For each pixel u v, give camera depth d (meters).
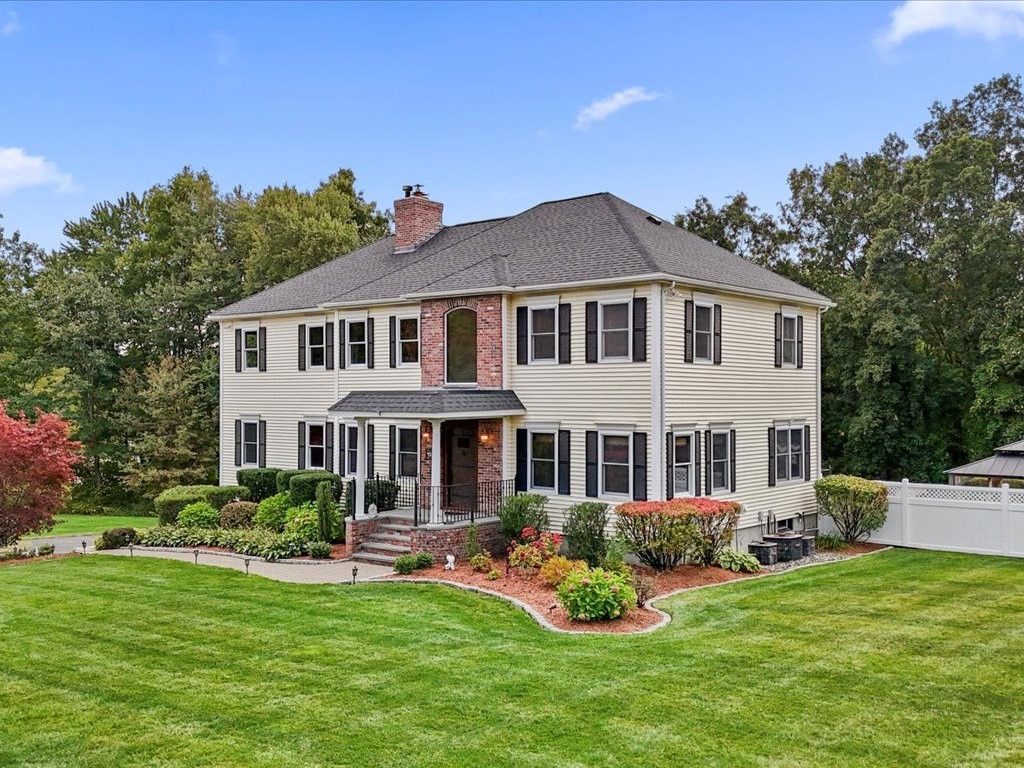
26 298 41.75
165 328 40.09
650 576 16.70
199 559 19.09
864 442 31.28
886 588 15.55
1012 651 11.00
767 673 9.97
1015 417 27.47
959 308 31.62
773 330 22.25
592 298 18.80
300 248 39.69
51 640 11.84
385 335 23.36
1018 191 32.25
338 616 13.31
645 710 8.68
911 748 7.71
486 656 10.83
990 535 19.77
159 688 9.62
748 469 20.97
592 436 18.81
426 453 21.38
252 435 27.66
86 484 39.78
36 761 7.55
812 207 37.19
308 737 8.05
